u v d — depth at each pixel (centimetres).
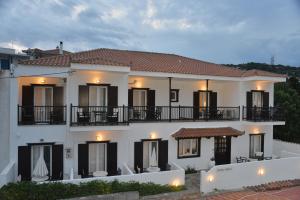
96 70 1723
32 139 1673
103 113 1803
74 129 1666
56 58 1967
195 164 2111
